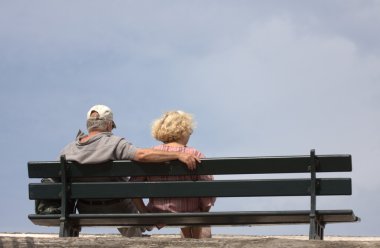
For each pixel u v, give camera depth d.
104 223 7.93
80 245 7.20
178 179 7.97
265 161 7.60
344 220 7.66
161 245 7.12
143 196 7.76
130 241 7.19
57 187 7.88
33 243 7.20
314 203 7.40
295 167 7.56
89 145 7.89
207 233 8.73
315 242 6.96
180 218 7.65
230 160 7.65
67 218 7.77
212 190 7.66
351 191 7.42
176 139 8.13
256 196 7.59
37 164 7.89
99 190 7.82
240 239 7.07
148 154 7.76
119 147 7.88
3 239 7.19
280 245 7.00
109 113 8.10
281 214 7.40
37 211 8.01
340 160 7.49
